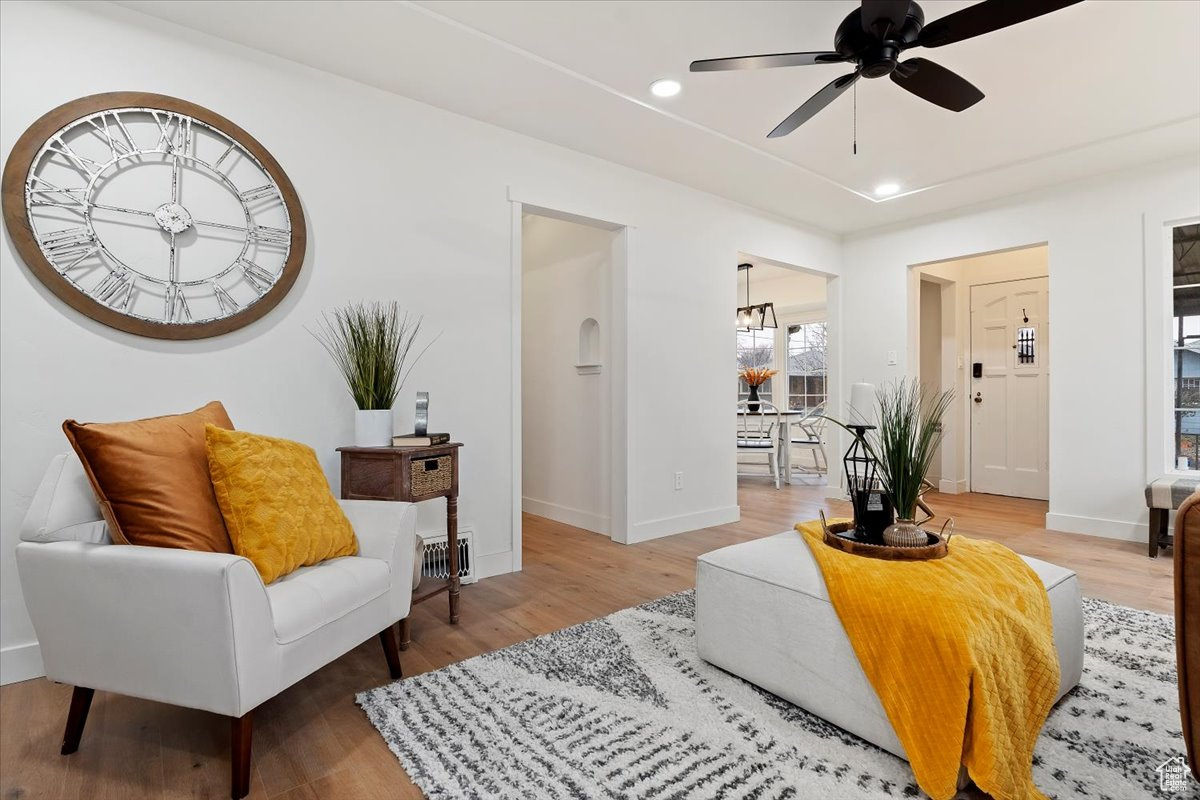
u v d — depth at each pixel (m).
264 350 2.36
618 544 3.65
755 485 6.09
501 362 3.09
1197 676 0.88
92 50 2.03
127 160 2.07
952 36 1.84
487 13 2.17
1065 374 3.92
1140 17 2.17
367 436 2.32
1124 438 3.68
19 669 1.90
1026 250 5.28
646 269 3.76
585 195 3.44
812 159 3.54
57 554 1.41
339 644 1.62
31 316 1.92
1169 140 3.27
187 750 1.51
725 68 2.04
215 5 2.10
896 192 4.12
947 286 5.66
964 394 5.67
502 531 3.07
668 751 1.46
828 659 1.56
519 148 3.16
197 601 1.29
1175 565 0.90
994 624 1.40
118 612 1.36
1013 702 1.34
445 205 2.90
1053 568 1.82
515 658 2.00
